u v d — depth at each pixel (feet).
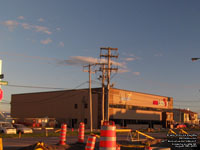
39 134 114.32
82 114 214.90
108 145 19.20
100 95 208.64
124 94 226.38
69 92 224.94
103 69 154.71
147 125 252.01
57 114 229.45
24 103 253.03
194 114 384.47
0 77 52.16
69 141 79.20
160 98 274.16
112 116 210.79
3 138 95.35
